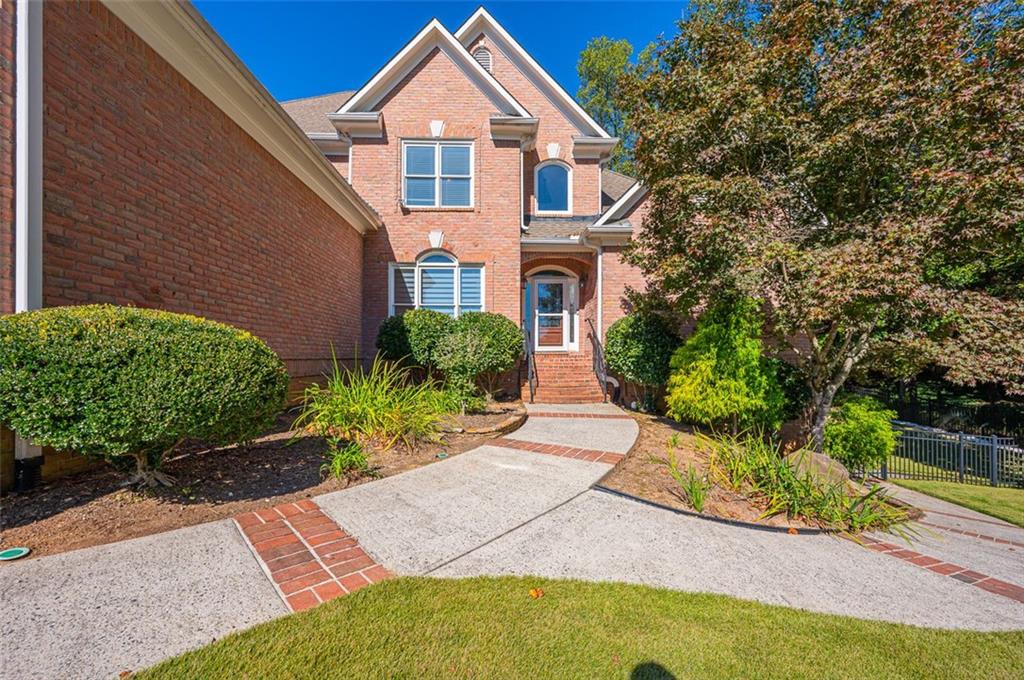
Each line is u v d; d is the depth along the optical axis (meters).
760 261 6.07
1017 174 4.84
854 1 6.18
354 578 2.80
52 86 3.77
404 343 9.89
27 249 3.54
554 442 6.41
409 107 11.14
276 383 3.92
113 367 3.08
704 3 7.83
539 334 13.32
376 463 5.03
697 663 2.25
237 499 3.86
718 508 4.38
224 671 1.98
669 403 8.62
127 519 3.37
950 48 5.37
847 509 4.43
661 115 7.09
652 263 8.31
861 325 6.61
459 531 3.56
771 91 6.22
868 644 2.47
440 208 11.11
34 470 3.66
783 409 8.78
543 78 13.40
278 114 6.52
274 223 7.23
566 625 2.47
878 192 6.56
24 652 2.03
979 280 8.77
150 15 4.55
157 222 4.89
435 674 2.05
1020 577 3.51
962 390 14.88
